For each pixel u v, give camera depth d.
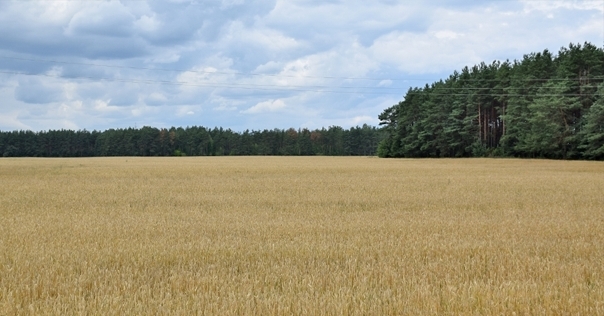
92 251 9.71
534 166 54.66
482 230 12.80
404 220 14.91
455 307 6.27
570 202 20.00
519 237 11.73
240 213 16.81
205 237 11.53
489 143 94.00
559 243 10.77
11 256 9.20
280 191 25.52
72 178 36.19
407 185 29.12
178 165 62.69
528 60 89.38
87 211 17.47
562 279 7.57
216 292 6.95
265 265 8.73
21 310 6.09
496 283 7.29
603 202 20.00
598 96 71.06
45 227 13.23
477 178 35.22
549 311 6.10
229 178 36.31
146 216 16.00
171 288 7.19
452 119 92.44
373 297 6.64
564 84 71.81
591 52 73.31
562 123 71.81
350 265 8.50
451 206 18.95
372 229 12.95
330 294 6.70
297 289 7.11
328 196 22.86
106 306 6.21
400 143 105.06
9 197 22.38
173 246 10.25
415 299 6.53
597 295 6.70
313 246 10.24
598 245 10.46
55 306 6.22
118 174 41.34
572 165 55.81
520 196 22.53
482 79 91.94
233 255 9.50
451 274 8.01
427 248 10.05
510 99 81.25
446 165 59.97
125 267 8.40
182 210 17.73
